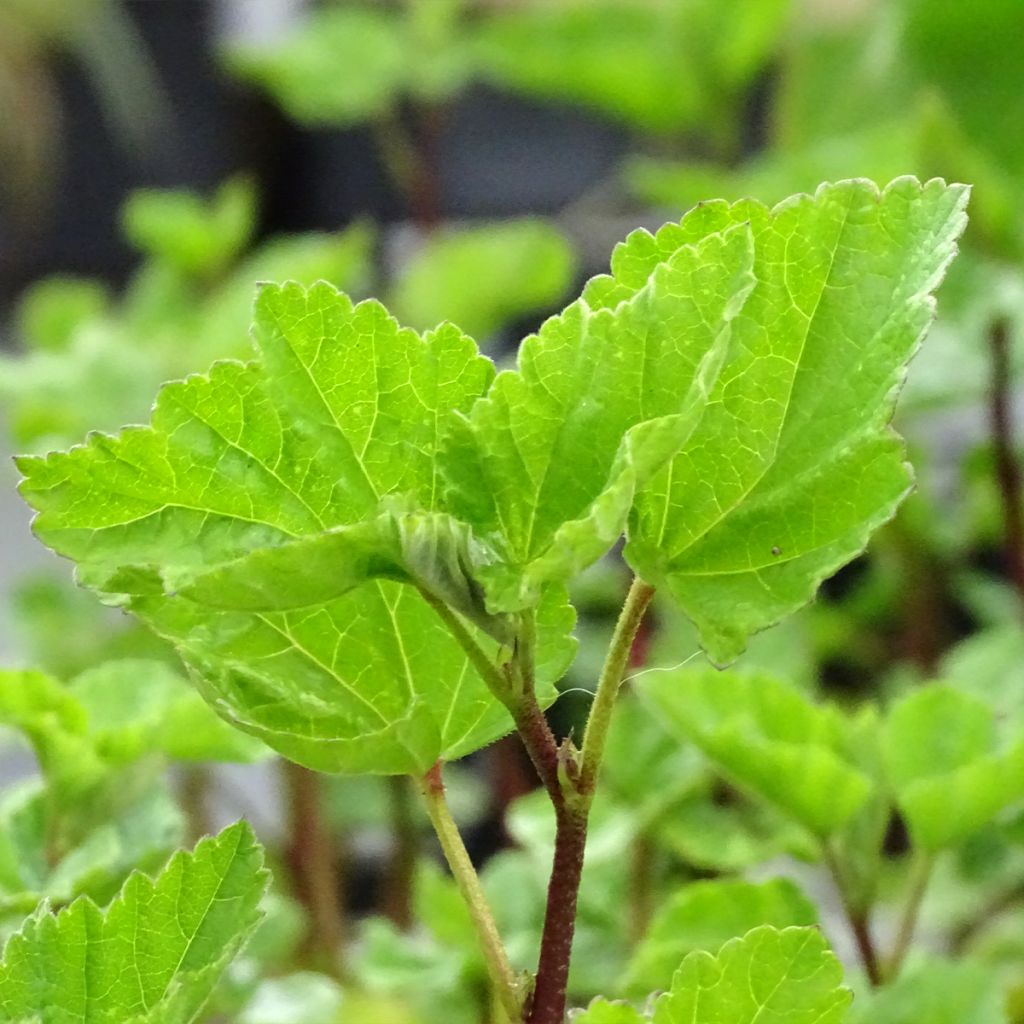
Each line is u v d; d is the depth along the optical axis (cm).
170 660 62
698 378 31
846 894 42
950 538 74
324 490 32
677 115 91
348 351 32
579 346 32
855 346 33
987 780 40
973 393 59
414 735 32
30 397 68
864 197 33
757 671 43
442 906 45
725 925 41
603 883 49
